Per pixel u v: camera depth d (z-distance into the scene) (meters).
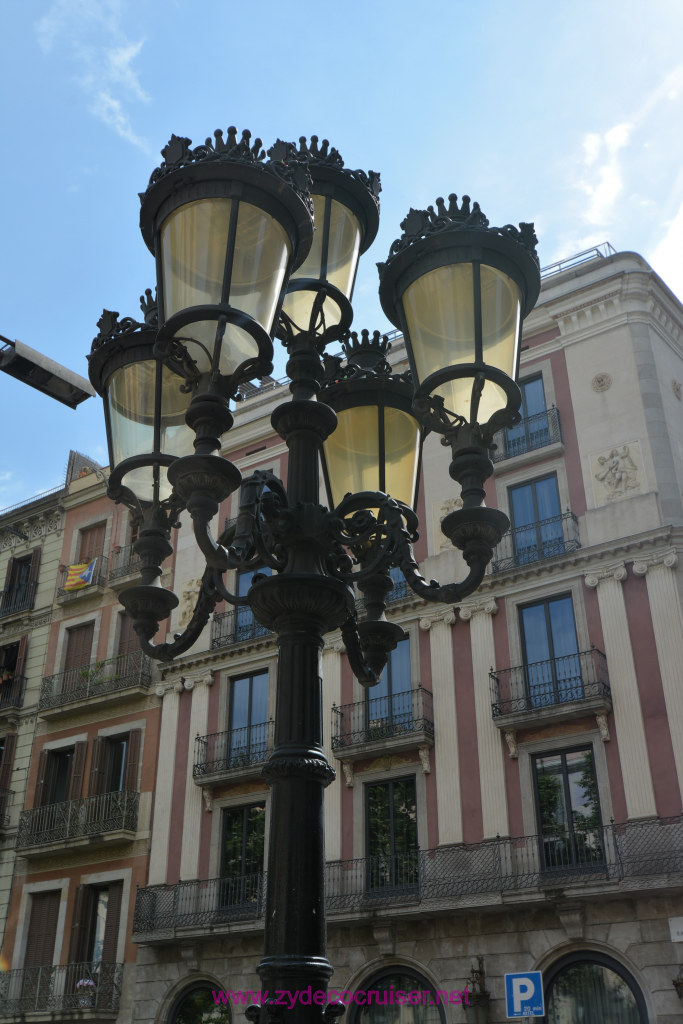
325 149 6.00
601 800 19.89
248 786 24.80
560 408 24.31
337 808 23.05
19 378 10.04
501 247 5.02
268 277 4.57
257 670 26.23
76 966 25.11
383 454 6.34
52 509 33.81
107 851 26.41
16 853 27.83
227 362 4.54
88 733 28.70
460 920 20.59
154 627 5.59
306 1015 3.67
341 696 24.27
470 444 4.92
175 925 23.80
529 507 23.81
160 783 26.33
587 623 21.62
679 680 19.95
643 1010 18.20
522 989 17.36
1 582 34.12
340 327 5.59
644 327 24.08
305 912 3.89
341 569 5.34
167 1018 23.48
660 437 22.61
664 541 21.34
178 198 4.59
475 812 21.20
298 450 5.11
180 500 5.78
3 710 30.53
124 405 5.90
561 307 25.14
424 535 24.88
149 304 6.22
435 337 4.99
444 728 22.38
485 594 23.11
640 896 18.80
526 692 21.62
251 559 4.86
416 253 5.07
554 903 19.39
